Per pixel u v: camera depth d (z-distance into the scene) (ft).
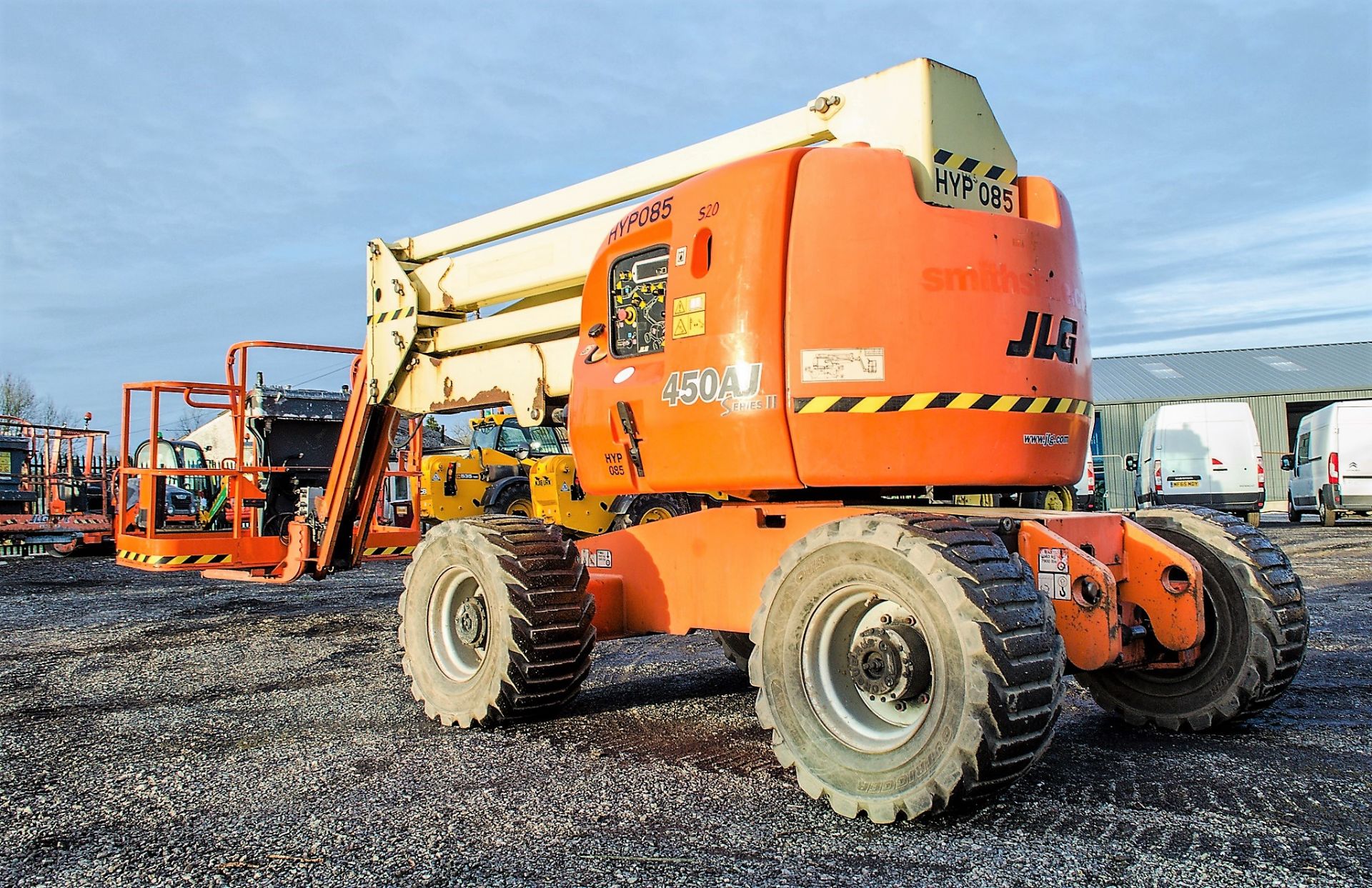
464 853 10.34
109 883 9.78
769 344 12.93
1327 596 29.22
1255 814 11.09
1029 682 10.14
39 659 22.79
